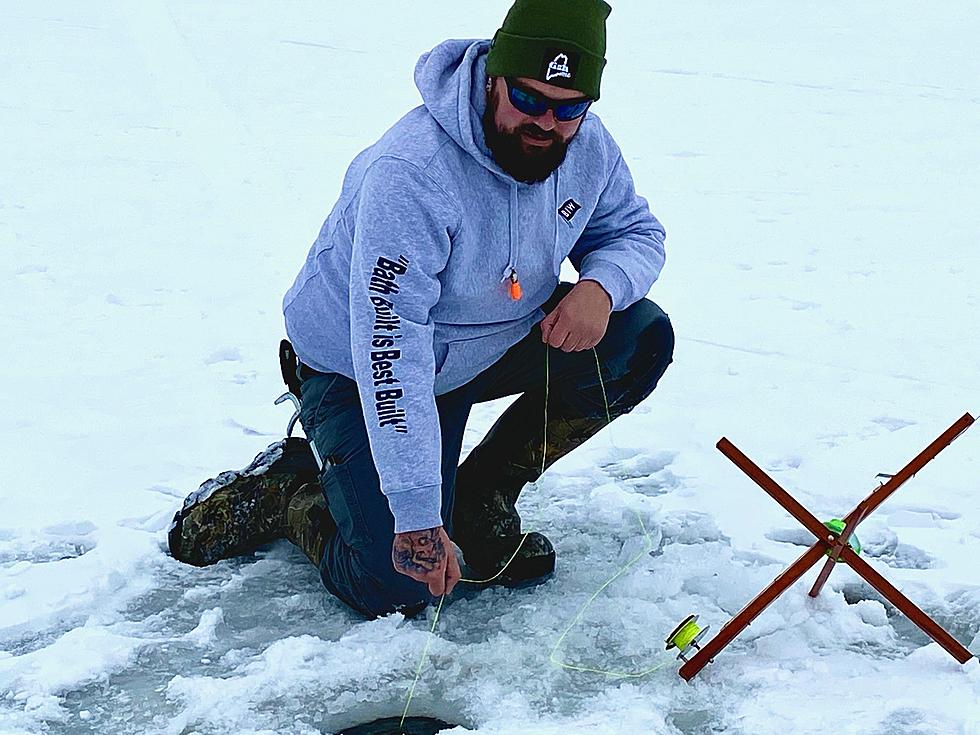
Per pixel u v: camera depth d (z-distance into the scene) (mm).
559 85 2500
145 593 3057
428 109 2676
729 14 14656
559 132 2594
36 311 5160
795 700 2580
